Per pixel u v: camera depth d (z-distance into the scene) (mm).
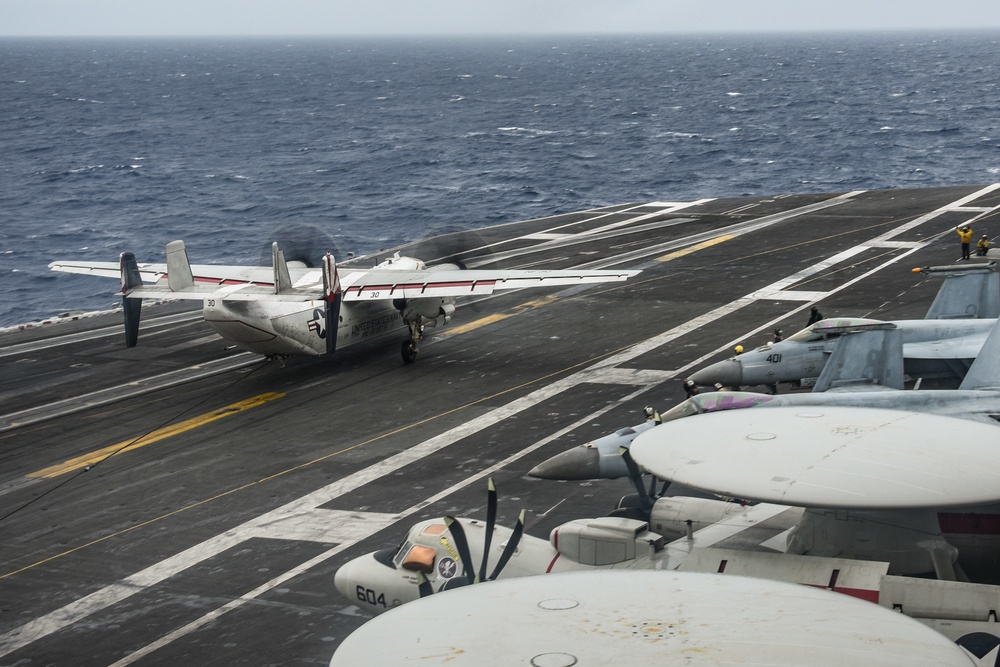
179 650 22516
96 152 160000
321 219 105250
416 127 189875
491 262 65625
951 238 64062
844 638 10297
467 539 20250
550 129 180750
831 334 31891
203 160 150125
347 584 21688
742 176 123438
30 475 34125
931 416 18875
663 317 50562
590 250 68250
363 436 36094
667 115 198625
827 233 68625
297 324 41000
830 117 182875
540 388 40469
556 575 12523
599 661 9945
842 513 17641
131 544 28391
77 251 92312
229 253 91688
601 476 24094
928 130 157250
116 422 39094
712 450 17281
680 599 11469
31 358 48812
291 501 30719
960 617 15336
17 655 22719
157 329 53562
